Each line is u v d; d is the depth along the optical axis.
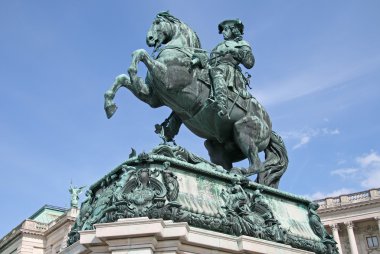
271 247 4.12
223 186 4.41
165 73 4.82
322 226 4.88
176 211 3.82
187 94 4.98
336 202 35.38
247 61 5.55
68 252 4.04
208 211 4.06
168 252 3.58
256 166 5.11
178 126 5.53
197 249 3.76
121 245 3.55
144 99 5.00
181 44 5.21
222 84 5.04
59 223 27.45
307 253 4.41
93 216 4.12
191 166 4.25
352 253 33.34
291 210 4.84
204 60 5.12
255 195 4.48
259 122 5.29
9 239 29.84
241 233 4.06
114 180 4.27
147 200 3.82
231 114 5.16
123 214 3.73
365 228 34.47
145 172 3.97
